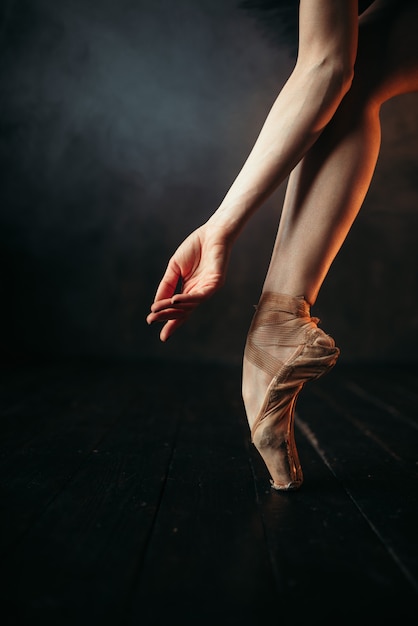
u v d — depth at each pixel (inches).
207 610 21.2
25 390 77.4
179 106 121.3
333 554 26.2
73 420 57.7
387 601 22.0
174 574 24.0
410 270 122.0
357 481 37.7
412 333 121.6
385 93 34.4
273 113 31.7
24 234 120.9
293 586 23.1
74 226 121.5
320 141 33.6
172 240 122.4
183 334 121.2
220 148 121.8
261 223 121.6
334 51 31.1
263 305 34.0
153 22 120.4
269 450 34.8
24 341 121.3
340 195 32.9
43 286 121.3
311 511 31.8
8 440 48.4
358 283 122.2
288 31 59.4
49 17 119.6
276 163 30.6
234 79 120.9
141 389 80.3
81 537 27.7
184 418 59.7
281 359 33.3
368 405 70.2
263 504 32.9
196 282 29.7
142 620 20.4
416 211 121.9
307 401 72.7
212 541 27.5
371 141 33.5
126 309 121.7
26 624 20.0
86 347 121.8
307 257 33.2
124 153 121.6
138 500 33.3
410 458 44.1
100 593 22.3
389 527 29.5
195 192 122.0
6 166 120.3
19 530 28.5
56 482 36.6
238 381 91.3
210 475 38.6
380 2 35.9
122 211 121.8
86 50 120.3
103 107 121.0
